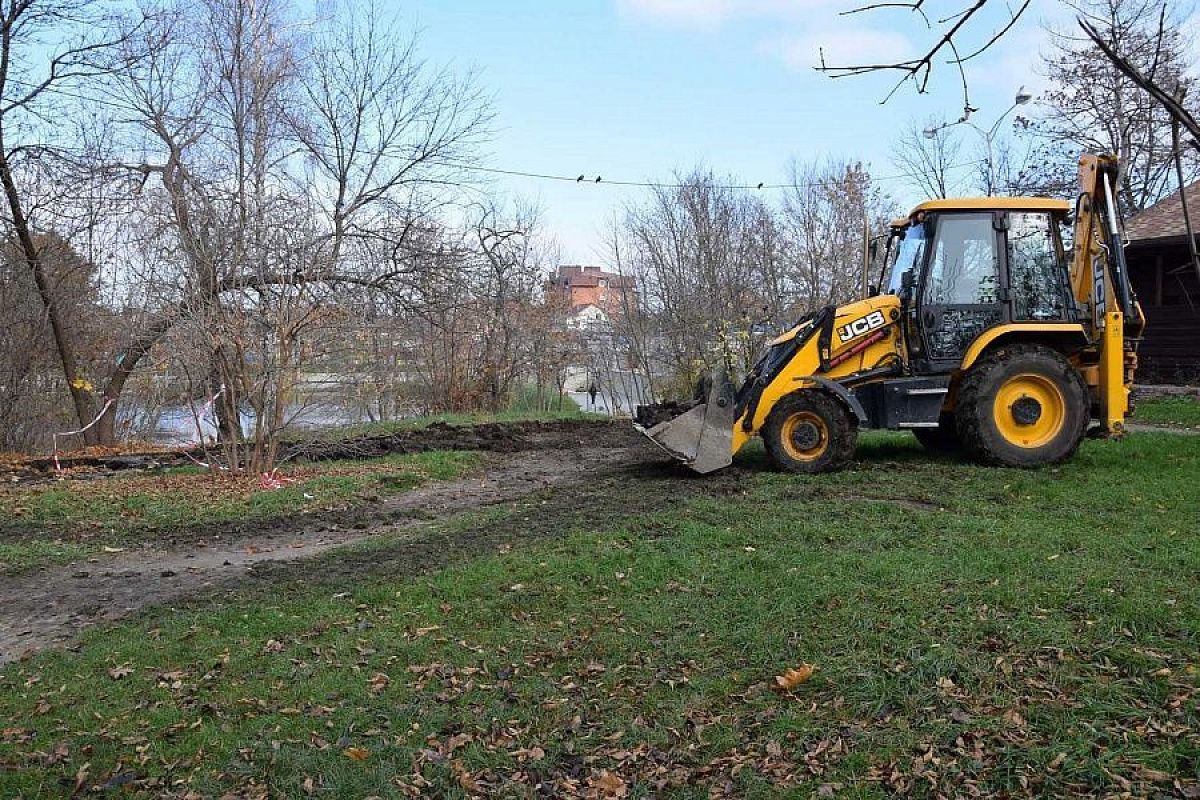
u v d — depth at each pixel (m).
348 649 5.44
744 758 4.06
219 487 10.70
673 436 9.75
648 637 5.24
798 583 5.65
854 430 9.50
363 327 14.38
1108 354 9.45
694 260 24.52
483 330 22.48
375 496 10.41
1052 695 4.13
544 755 4.25
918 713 4.16
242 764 4.27
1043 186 26.31
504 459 13.38
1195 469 8.74
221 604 6.38
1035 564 5.66
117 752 4.45
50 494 10.32
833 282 24.27
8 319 18.47
